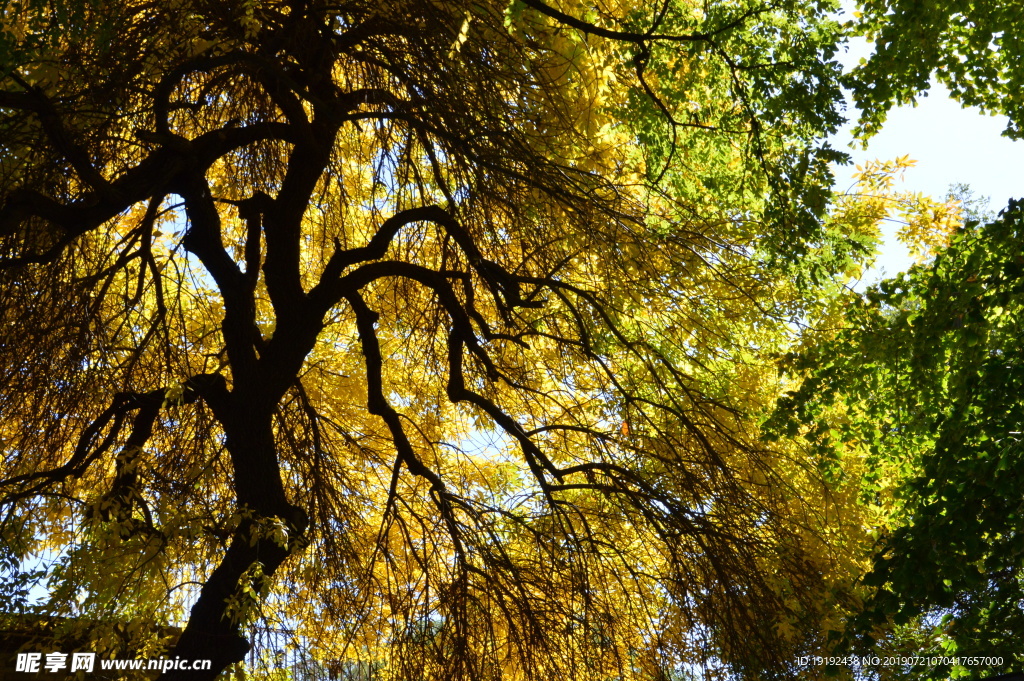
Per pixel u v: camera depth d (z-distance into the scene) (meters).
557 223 8.05
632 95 7.64
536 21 7.14
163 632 7.11
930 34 7.10
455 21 7.33
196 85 8.36
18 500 6.61
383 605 8.25
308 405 8.21
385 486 9.64
